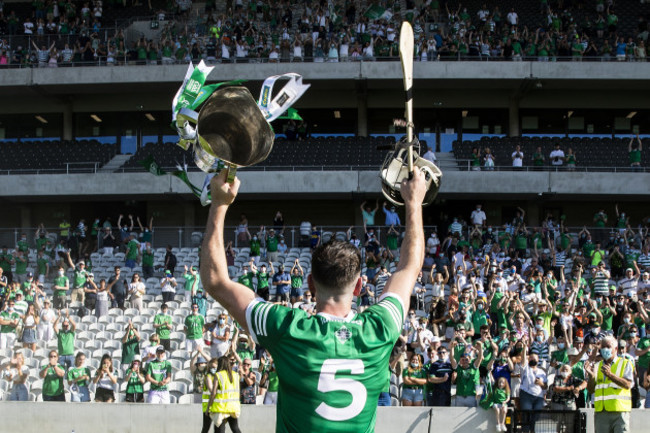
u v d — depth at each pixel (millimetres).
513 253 24250
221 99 2518
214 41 31688
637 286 22047
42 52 32031
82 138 34281
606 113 33438
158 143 32750
